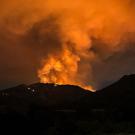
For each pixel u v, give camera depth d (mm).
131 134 177625
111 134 180625
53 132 191750
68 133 192375
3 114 199500
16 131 189875
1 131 187250
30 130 192750
